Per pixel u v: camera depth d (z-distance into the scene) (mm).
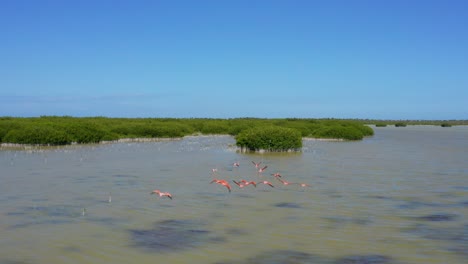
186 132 92875
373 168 34094
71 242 15391
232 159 40688
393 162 38281
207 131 95438
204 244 15180
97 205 20781
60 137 57938
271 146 48531
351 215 19031
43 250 14586
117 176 29547
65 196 22797
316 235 16188
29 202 21375
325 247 14883
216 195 23109
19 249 14680
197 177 29234
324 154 45844
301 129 81188
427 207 20531
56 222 17875
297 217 18656
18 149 50875
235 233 16422
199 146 57438
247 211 19688
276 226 17312
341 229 16922
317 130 79438
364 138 80062
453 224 17609
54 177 29031
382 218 18516
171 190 24453
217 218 18500
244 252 14406
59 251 14500
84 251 14500
